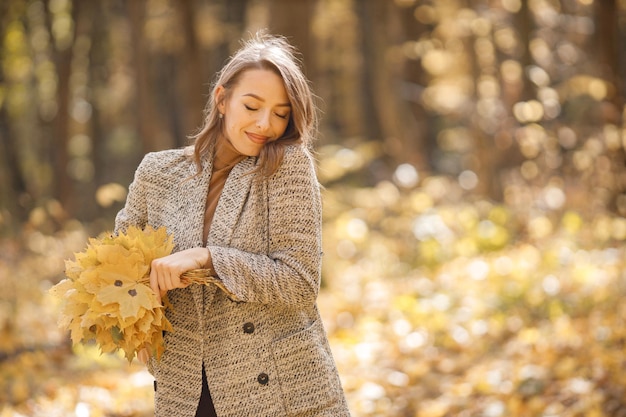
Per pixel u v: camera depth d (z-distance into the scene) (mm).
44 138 19719
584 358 5676
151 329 2738
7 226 9148
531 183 10602
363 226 10719
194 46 14453
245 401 2801
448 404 5316
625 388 5082
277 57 2789
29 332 7164
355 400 5648
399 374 6113
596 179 9516
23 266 8352
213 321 2824
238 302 2807
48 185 17781
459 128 19000
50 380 6066
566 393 5215
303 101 2787
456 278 8750
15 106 17578
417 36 17922
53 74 18609
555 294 7348
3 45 16422
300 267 2768
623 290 6996
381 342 7105
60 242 9445
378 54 16703
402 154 15727
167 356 2863
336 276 9867
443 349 6750
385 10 16656
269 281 2711
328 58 20688
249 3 20078
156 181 2939
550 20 12156
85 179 21094
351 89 21203
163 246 2766
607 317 6430
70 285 2793
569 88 10547
